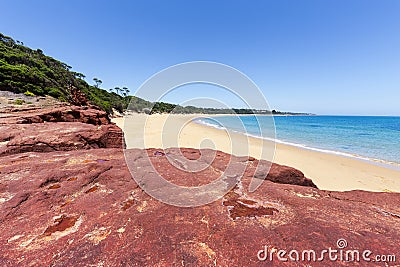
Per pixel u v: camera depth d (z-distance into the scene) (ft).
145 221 6.53
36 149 17.90
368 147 54.54
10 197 8.29
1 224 6.52
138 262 4.90
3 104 53.88
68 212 7.24
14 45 141.69
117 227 6.25
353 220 6.70
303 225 6.34
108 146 24.53
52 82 102.12
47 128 22.59
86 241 5.62
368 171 32.42
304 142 63.26
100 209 7.41
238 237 5.78
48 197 8.30
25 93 75.00
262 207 7.62
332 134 85.71
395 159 40.55
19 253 5.20
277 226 6.35
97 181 9.98
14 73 82.28
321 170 32.83
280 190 9.24
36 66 112.88
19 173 10.63
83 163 12.65
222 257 5.10
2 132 19.43
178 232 6.00
